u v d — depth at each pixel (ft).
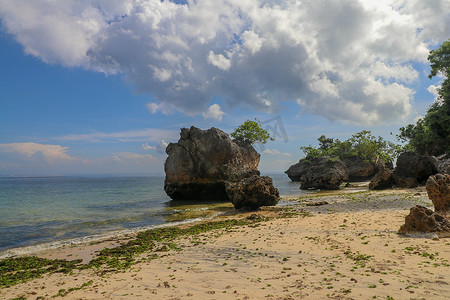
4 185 435.53
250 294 26.61
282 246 45.21
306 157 374.22
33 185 431.43
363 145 300.40
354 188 211.61
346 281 27.91
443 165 142.20
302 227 60.39
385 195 123.24
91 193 237.86
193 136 166.09
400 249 37.76
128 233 71.36
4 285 35.88
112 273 37.76
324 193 176.65
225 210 115.14
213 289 28.89
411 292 23.99
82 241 63.87
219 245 50.16
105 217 100.48
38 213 113.19
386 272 29.50
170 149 176.86
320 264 34.45
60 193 240.12
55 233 73.97
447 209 54.85
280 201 137.28
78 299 28.81
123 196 201.87
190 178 163.53
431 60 203.51
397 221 57.82
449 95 185.47
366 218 64.28
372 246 40.27
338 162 234.38
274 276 31.42
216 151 160.25
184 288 29.78
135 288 30.94
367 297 23.67
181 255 45.09
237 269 35.37
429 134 187.32
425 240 41.27
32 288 34.01
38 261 47.85
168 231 69.82
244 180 114.62
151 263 41.39
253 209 110.93
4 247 60.03
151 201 163.12
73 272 40.24
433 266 30.27
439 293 23.38
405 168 164.55
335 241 45.11
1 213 113.70
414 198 102.32
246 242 50.67
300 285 27.86
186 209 121.70
